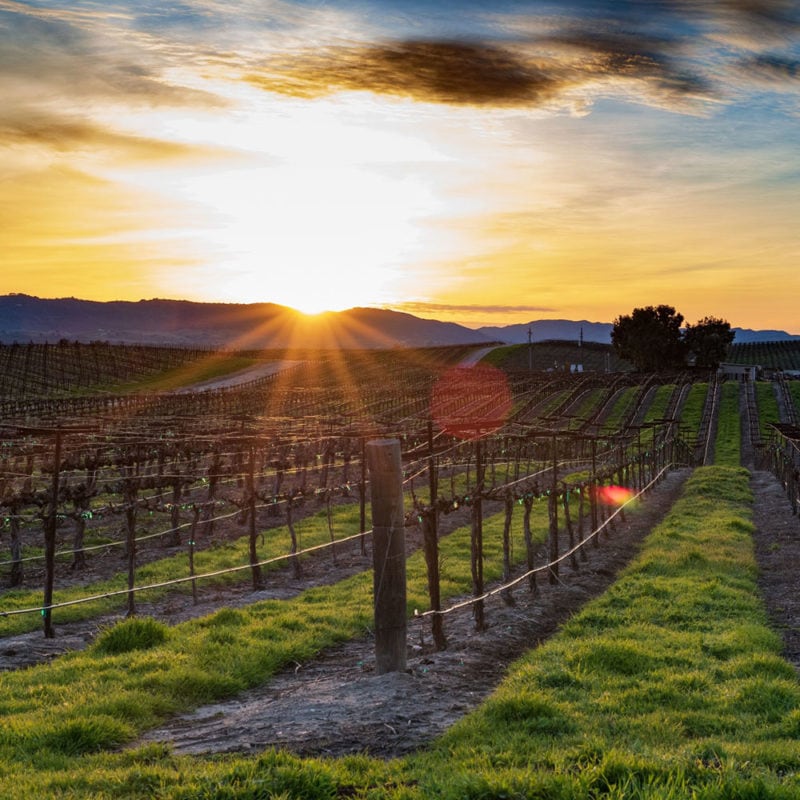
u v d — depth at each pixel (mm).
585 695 12062
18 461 34375
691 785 7770
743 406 115500
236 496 38750
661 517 39594
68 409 80688
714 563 24672
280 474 38500
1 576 25938
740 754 9172
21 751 9781
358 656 15969
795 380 138875
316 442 44188
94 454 33406
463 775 8062
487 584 23172
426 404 109250
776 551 27906
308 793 7996
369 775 8562
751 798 7281
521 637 17172
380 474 13070
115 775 8688
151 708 12039
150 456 32531
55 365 161125
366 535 32906
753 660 13938
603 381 141625
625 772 8078
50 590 18641
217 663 14383
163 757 9719
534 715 10859
